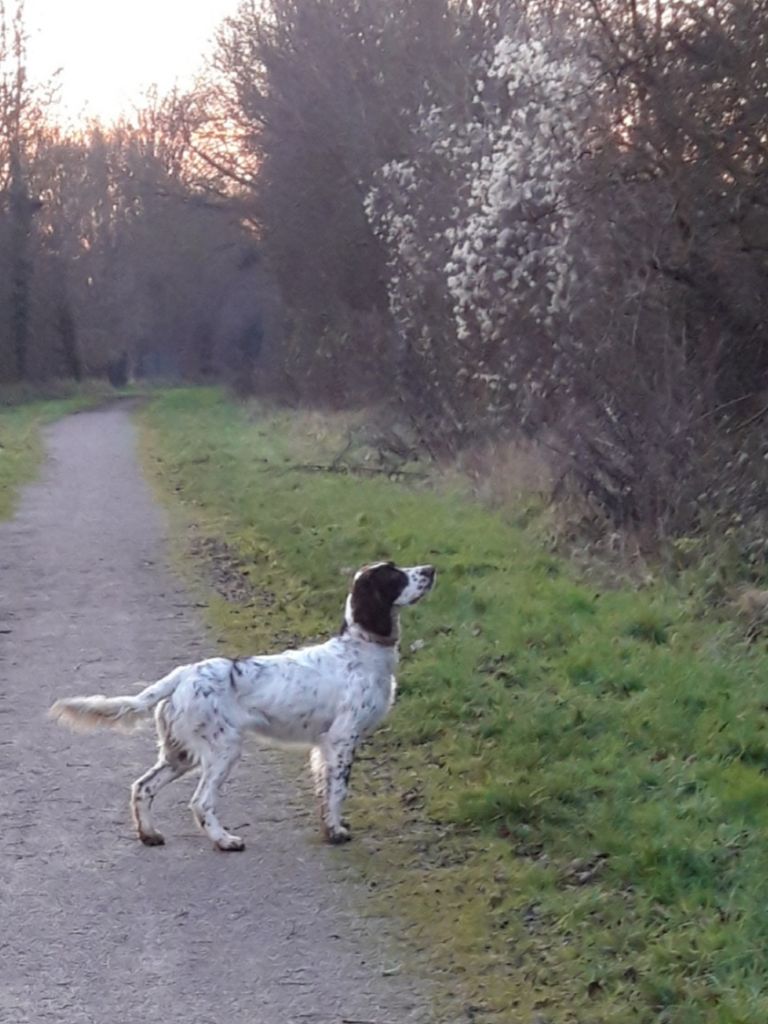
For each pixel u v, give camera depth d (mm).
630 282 13008
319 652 6738
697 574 10641
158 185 44781
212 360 59688
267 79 32250
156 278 58062
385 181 23656
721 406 12281
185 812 7039
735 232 12438
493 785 6910
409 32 26781
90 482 22359
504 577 11750
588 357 13211
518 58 15930
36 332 54562
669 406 12156
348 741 6625
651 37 12461
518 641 9633
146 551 15320
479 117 20094
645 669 8742
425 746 7906
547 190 15672
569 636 9711
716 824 6297
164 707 6570
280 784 7449
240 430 30609
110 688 9438
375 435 22250
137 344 69062
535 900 5738
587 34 13609
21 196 51469
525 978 5098
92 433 34062
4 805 7098
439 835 6574
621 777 6973
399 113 26875
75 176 59250
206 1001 4945
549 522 13531
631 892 5730
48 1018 4824
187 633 11133
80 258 61000
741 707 7879
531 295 15766
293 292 33688
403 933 5512
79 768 7719
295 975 5145
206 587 13086
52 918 5691
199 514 18125
